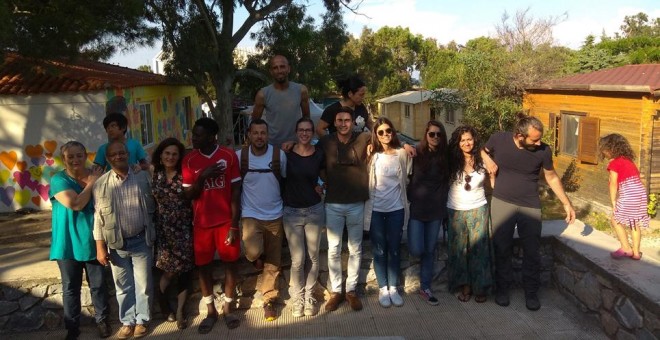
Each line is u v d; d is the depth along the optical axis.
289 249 4.50
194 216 4.05
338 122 4.14
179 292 4.20
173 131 16.42
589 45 27.27
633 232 4.20
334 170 4.18
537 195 4.39
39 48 6.94
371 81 30.88
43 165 10.69
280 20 16.92
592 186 12.47
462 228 4.43
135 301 4.12
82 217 3.87
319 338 3.44
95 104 10.59
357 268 4.40
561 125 13.89
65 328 4.22
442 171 4.34
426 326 4.12
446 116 21.66
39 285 4.22
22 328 4.26
